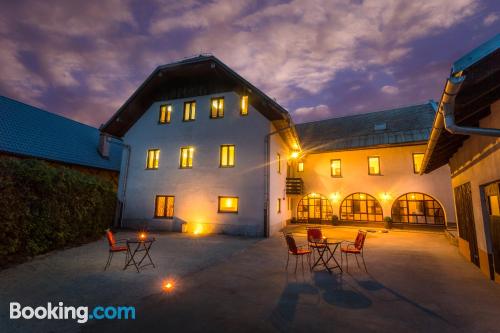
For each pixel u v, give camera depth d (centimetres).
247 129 1525
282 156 1892
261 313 440
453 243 1162
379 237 1426
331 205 2111
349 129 2342
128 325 397
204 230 1506
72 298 502
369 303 485
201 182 1566
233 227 1454
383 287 575
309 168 2227
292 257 886
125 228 1667
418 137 1847
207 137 1606
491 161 587
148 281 609
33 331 377
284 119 1474
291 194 2012
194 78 1719
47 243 878
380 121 2258
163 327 391
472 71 343
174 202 1603
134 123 1823
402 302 491
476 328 393
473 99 431
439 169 1795
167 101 1758
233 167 1517
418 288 570
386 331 382
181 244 1128
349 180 2066
